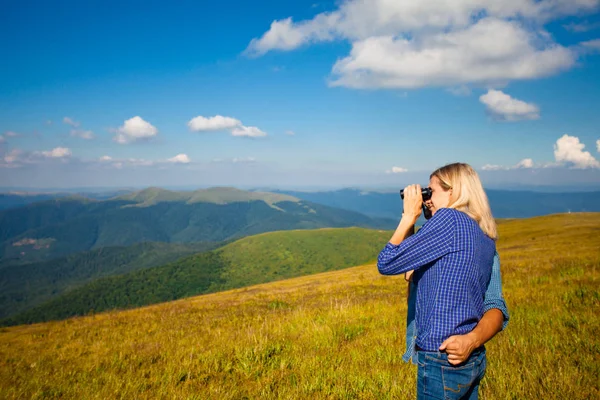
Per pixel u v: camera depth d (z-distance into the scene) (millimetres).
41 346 10773
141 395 4762
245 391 4586
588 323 5805
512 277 13242
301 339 6879
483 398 3635
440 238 2133
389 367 4758
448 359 2039
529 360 4469
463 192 2365
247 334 7844
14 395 5254
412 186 2475
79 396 5008
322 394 4164
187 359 6375
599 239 34688
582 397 3457
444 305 2086
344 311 9469
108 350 8375
